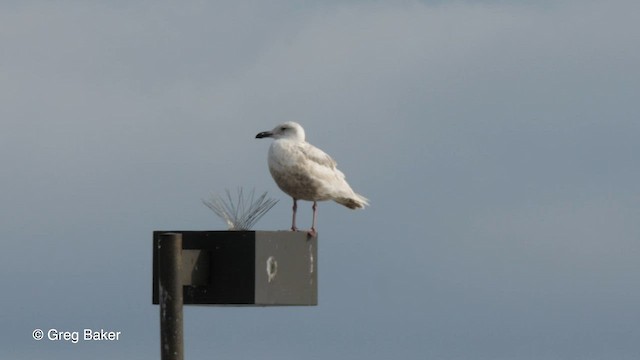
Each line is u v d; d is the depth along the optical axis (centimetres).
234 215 1742
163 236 1466
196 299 1591
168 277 1467
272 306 1656
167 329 1462
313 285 1677
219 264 1580
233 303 1575
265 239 1588
